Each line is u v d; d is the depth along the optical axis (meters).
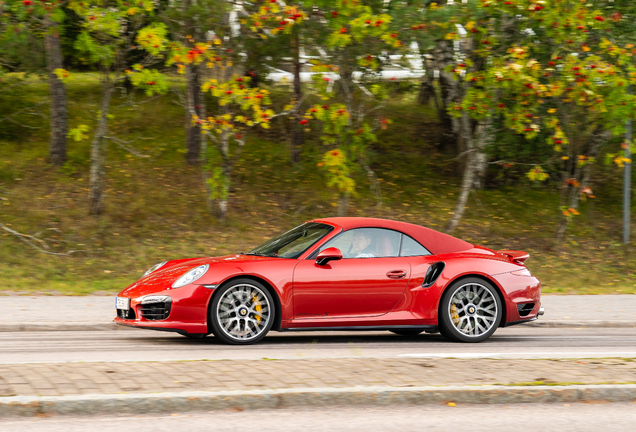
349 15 15.30
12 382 4.52
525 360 5.82
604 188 23.48
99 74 16.77
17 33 17.09
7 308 10.19
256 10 15.77
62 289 12.78
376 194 20.67
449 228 18.64
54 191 18.30
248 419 4.15
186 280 7.04
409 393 4.59
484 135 18.12
